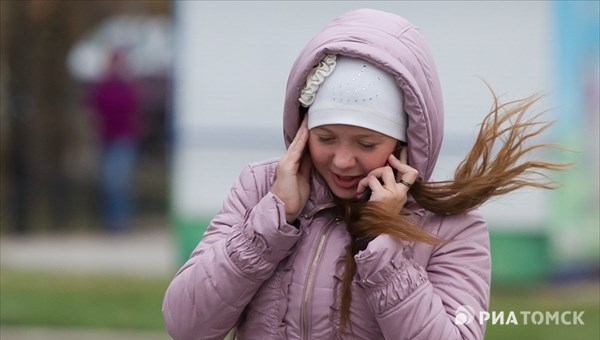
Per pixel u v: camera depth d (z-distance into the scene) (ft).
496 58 69.56
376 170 25.07
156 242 98.48
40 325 62.18
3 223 105.70
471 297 25.27
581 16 69.62
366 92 24.66
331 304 24.98
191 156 74.18
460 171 26.18
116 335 59.82
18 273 80.38
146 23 112.16
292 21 72.33
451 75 69.92
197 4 73.31
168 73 111.96
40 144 110.11
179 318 25.41
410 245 25.13
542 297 69.15
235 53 73.20
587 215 72.08
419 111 24.95
